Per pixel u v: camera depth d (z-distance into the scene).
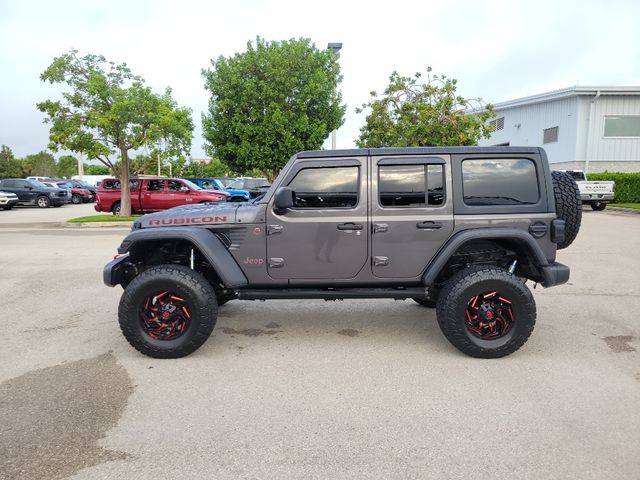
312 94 19.36
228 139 20.19
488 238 4.27
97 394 3.60
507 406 3.35
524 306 4.09
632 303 6.04
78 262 9.23
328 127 20.78
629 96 21.95
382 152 4.32
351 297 4.47
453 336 4.18
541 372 3.94
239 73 19.33
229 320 5.49
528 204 4.33
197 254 4.77
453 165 4.29
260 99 19.44
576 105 22.12
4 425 3.14
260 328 5.20
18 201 27.41
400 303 6.21
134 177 18.98
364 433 3.02
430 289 4.66
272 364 4.18
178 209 4.75
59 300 6.41
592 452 2.78
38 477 2.60
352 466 2.68
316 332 5.05
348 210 4.31
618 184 21.78
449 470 2.63
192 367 4.12
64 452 2.83
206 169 49.03
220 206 4.78
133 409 3.36
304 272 4.39
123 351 4.52
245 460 2.74
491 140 28.84
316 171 4.35
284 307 6.03
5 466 2.69
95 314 5.76
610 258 9.12
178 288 4.16
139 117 16.59
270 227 4.34
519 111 26.16
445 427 3.08
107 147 17.02
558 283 4.29
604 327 5.11
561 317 5.47
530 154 4.32
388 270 4.36
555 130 23.70
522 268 4.67
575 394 3.53
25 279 7.71
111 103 16.42
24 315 5.73
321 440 2.95
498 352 4.17
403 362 4.20
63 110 16.39
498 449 2.82
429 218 4.28
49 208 27.27
